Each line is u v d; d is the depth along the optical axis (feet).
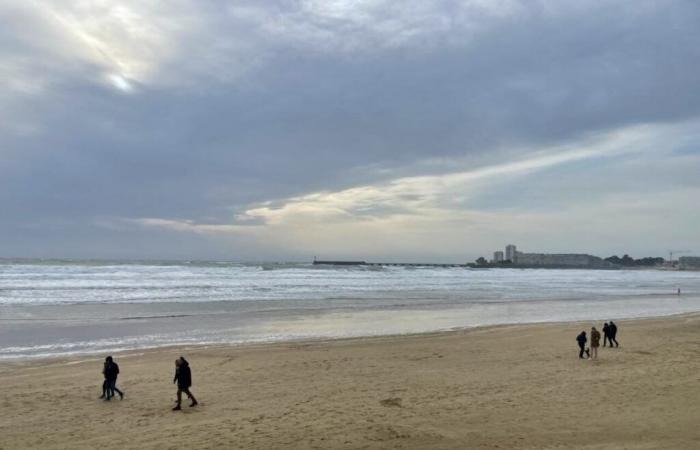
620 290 233.76
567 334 85.87
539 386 49.19
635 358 64.34
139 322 96.07
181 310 116.06
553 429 36.35
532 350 70.64
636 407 41.86
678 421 38.17
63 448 33.50
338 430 36.14
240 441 34.14
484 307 134.62
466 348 71.87
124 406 43.24
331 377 53.93
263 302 136.26
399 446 33.04
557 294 194.18
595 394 46.03
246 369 57.67
